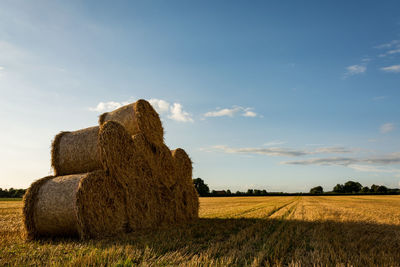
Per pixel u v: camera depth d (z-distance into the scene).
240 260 5.39
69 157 9.31
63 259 5.18
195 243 7.08
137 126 10.53
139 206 9.67
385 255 5.72
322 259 5.42
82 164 9.14
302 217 14.12
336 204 28.34
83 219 7.64
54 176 9.12
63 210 7.77
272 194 86.12
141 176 9.95
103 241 7.21
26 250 5.98
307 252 6.24
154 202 10.47
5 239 7.51
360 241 7.43
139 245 6.50
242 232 8.66
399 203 30.66
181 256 5.36
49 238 8.03
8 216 14.17
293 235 8.49
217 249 6.29
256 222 11.55
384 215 15.40
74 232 7.95
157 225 10.45
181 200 12.34
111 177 8.72
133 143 9.74
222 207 23.44
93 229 7.85
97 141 8.99
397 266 4.99
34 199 8.24
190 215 12.91
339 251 6.02
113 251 5.59
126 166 9.29
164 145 11.59
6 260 5.07
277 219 12.98
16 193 70.12
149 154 10.62
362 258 5.58
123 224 8.91
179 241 7.19
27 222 8.10
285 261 5.53
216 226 10.22
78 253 5.55
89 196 7.88
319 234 8.58
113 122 9.16
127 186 9.23
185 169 12.91
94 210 7.96
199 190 78.56
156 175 10.84
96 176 8.18
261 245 6.92
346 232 9.08
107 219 8.33
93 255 5.18
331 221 12.22
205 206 25.41
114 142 8.92
